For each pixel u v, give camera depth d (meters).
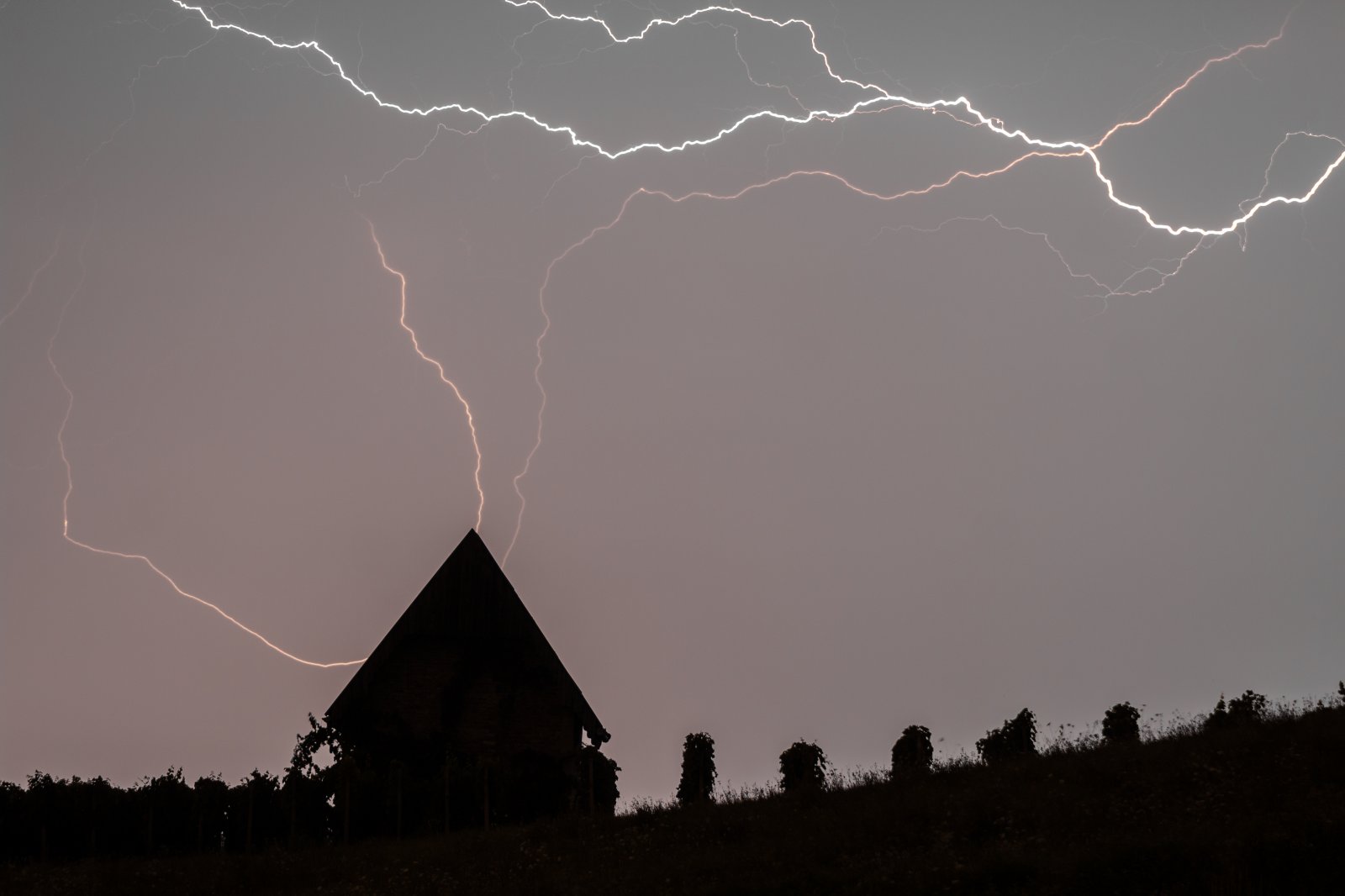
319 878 35.12
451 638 53.81
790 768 46.00
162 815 43.50
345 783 45.16
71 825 42.72
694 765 47.78
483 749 52.22
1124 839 27.53
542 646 53.84
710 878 29.48
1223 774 32.91
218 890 34.81
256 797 44.41
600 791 49.62
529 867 33.12
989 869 26.48
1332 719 37.19
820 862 29.91
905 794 36.44
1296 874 25.02
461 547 54.84
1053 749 41.88
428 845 39.06
